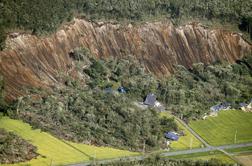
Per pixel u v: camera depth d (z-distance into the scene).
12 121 162.00
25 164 142.00
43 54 188.00
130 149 162.88
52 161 146.62
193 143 176.12
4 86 169.38
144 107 188.50
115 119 172.88
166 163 152.00
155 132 173.50
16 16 183.75
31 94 174.38
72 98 176.75
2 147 144.75
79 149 156.25
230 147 178.12
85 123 168.25
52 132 160.88
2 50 177.00
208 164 155.38
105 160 152.62
